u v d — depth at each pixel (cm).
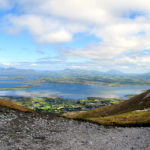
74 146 1725
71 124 3056
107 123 3597
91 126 3117
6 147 1391
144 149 1725
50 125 2717
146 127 3184
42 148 1523
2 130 1944
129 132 2752
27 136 1891
